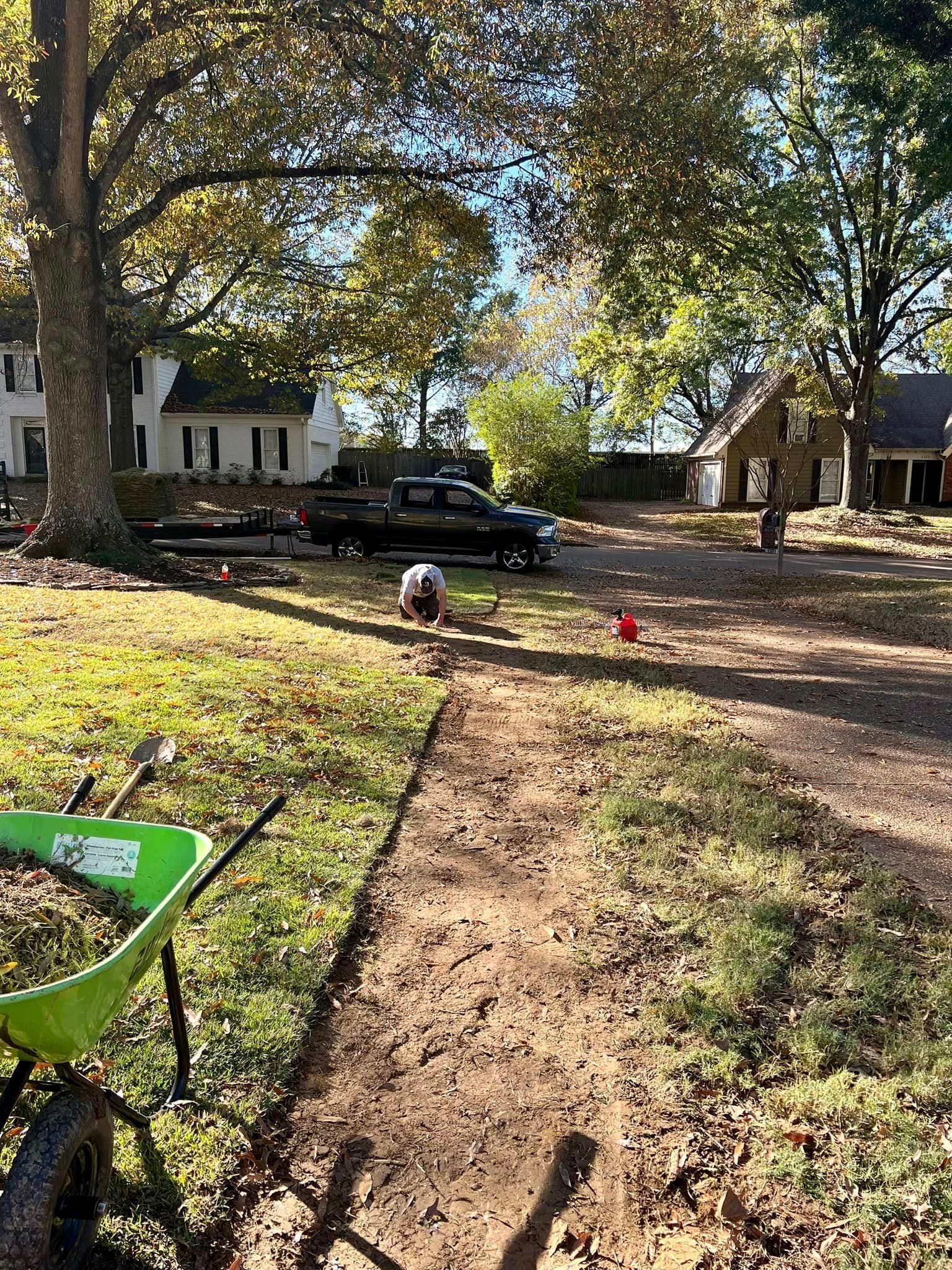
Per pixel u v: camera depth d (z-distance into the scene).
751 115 23.14
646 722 7.16
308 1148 2.69
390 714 6.86
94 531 13.83
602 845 4.79
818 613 14.22
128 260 22.00
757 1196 2.54
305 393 36.91
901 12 19.25
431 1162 2.67
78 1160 2.13
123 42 12.54
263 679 7.46
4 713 5.96
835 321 24.42
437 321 20.20
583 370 38.47
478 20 10.78
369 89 12.65
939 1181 2.55
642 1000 3.46
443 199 14.32
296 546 19.88
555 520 17.62
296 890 4.04
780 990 3.52
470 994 3.48
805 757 6.55
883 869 4.55
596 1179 2.62
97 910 2.47
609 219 13.25
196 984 3.29
